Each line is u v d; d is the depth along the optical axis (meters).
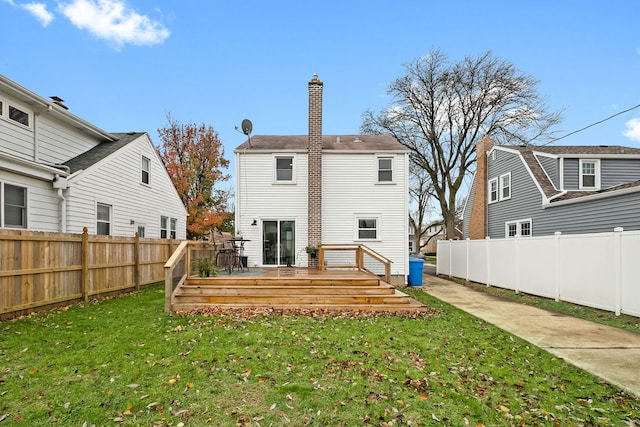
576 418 3.12
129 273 10.01
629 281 7.39
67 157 11.39
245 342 5.11
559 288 9.42
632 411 3.26
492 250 13.04
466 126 25.05
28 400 3.26
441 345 5.17
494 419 3.09
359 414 3.14
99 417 3.00
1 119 9.02
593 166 15.09
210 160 25.33
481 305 9.11
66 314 6.70
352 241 14.05
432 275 19.16
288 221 14.02
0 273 5.96
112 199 11.91
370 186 14.17
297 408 3.22
